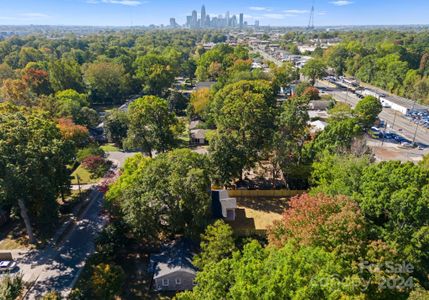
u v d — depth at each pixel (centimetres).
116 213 3216
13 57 12338
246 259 1995
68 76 8781
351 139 4150
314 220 2186
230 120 4459
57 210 3400
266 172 4738
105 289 2486
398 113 8138
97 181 4716
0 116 3316
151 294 2723
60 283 2795
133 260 3097
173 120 5119
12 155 2930
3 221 3659
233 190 4241
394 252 2042
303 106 4359
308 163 4350
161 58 11112
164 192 2903
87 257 3120
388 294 1906
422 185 2545
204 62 12231
